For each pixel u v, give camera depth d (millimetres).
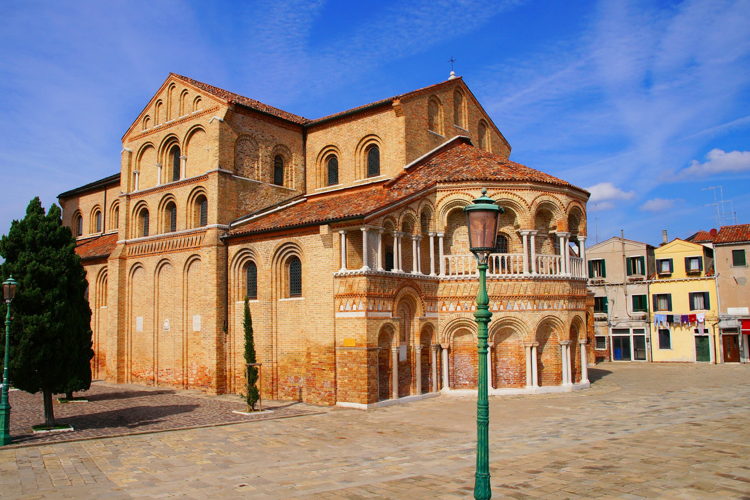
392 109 34906
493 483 14000
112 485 14680
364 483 14305
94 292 43250
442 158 35938
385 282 28062
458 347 31781
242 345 32031
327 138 38344
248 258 32406
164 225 37531
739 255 55250
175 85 37500
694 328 56938
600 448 17781
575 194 33625
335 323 27953
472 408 26609
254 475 15391
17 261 22719
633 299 61000
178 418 24594
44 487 14547
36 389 22391
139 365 37688
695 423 22078
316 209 32656
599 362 59438
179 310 35531
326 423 23188
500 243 32656
